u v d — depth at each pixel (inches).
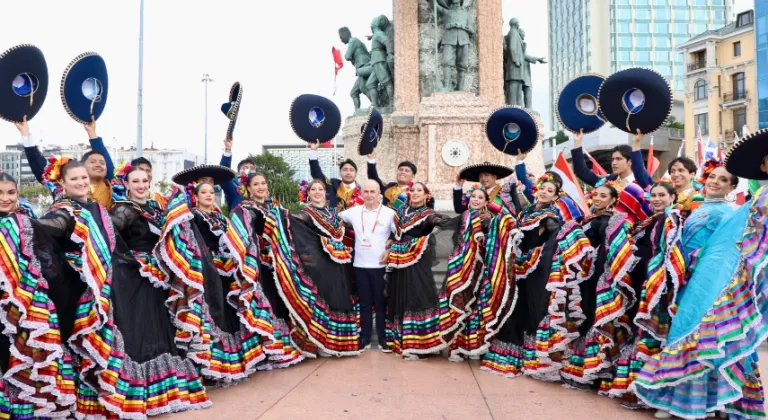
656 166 283.1
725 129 1478.8
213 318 218.1
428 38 631.2
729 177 190.9
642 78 225.9
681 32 3339.1
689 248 191.6
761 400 183.5
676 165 218.8
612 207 225.1
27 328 165.3
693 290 183.9
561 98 265.7
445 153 535.5
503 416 191.0
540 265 234.1
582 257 211.5
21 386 166.2
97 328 173.5
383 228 282.7
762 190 172.7
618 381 204.7
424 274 270.2
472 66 620.7
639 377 191.0
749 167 178.9
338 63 714.2
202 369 210.8
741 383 176.6
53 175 198.4
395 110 625.0
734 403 185.8
